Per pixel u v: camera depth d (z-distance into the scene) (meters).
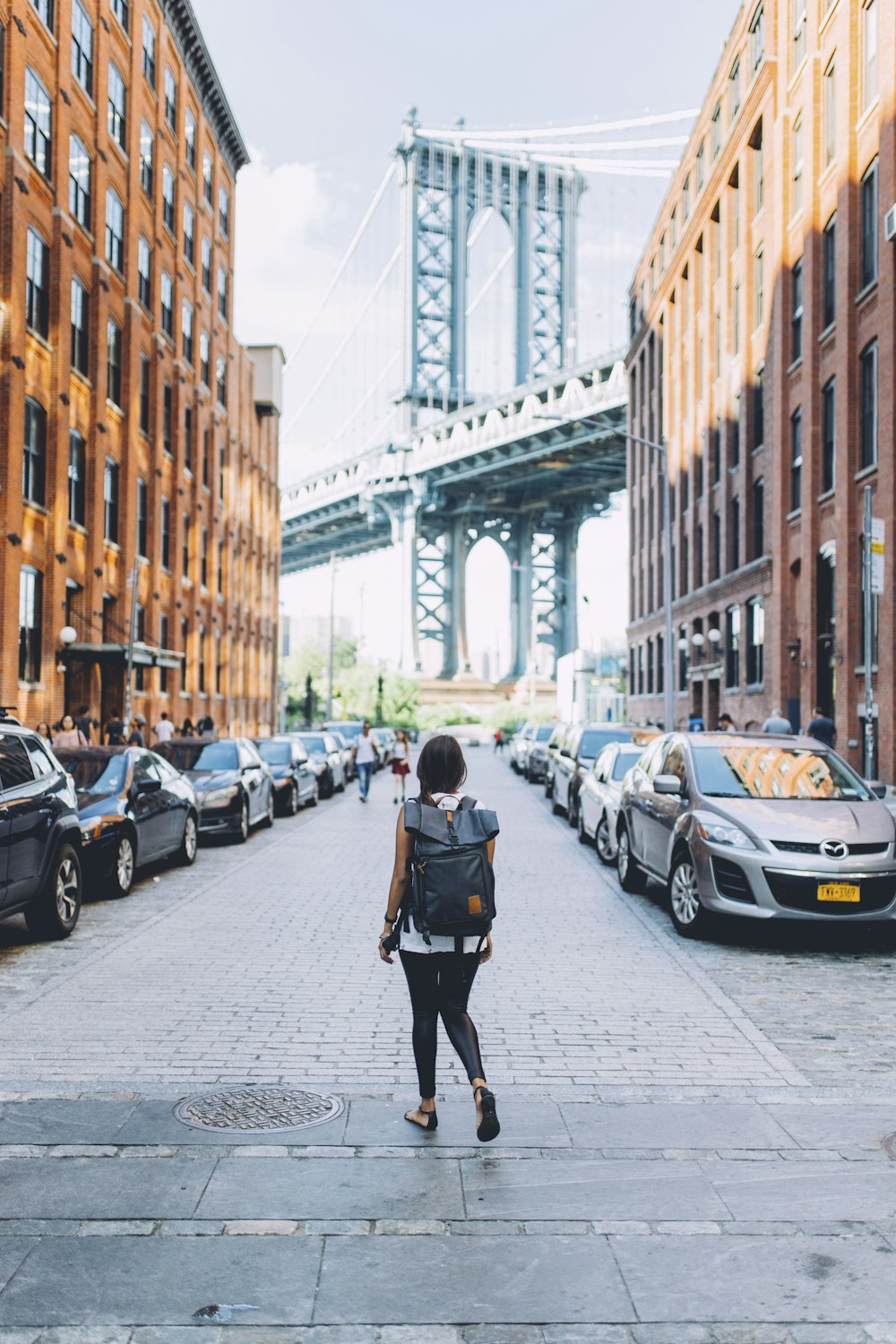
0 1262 3.76
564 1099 5.48
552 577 137.62
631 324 56.31
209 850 15.99
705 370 38.50
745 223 32.62
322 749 29.73
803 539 26.42
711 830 9.52
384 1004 7.28
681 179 43.69
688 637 41.06
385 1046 6.36
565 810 22.22
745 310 32.72
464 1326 3.41
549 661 148.62
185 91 37.50
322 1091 5.53
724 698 35.19
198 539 38.91
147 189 33.34
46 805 9.07
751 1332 3.39
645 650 51.16
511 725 113.31
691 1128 5.07
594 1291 3.61
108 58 28.50
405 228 124.31
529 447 102.44
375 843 16.97
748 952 9.23
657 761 12.02
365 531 140.50
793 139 28.52
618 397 86.00
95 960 8.56
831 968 8.66
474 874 4.78
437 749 4.97
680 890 9.95
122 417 30.12
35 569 23.95
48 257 24.61
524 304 127.44
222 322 43.88
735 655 34.34
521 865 14.63
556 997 7.61
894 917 9.10
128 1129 4.97
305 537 145.62
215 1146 4.78
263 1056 6.12
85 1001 7.30
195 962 8.50
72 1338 3.32
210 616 41.38
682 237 42.34
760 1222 4.11
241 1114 5.18
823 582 25.88
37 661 24.20
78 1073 5.80
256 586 52.25
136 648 26.80
